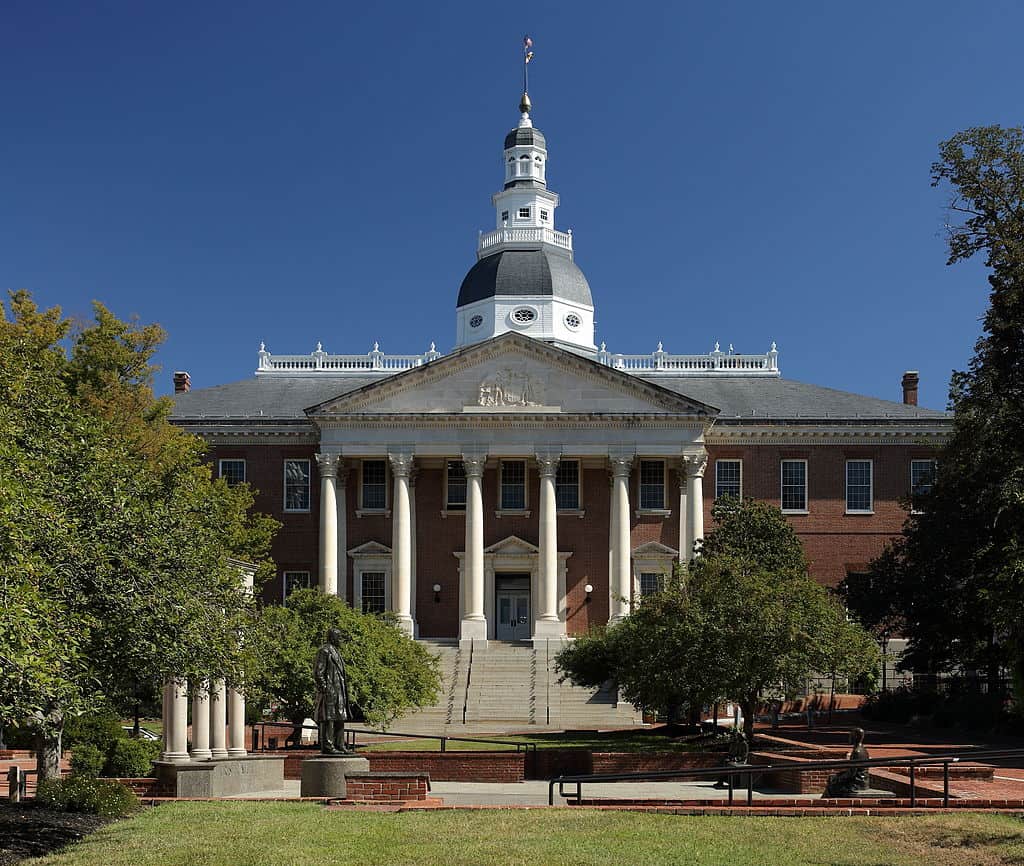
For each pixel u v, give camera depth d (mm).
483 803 26984
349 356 84125
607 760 35125
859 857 18391
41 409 24672
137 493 26500
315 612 47062
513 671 65750
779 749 37375
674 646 40062
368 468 75188
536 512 74812
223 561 29250
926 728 51344
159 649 24234
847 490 74625
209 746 31891
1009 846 19172
